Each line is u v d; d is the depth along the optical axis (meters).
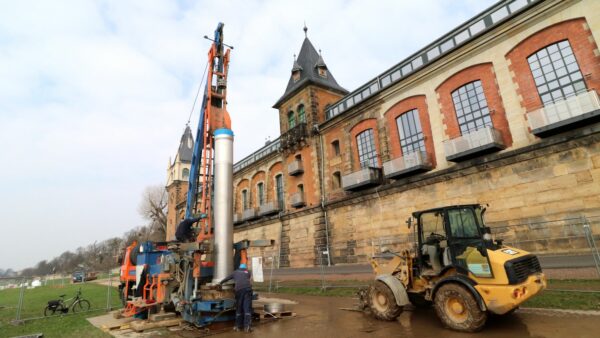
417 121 20.08
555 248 13.34
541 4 14.80
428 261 8.56
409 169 18.75
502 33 16.16
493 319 7.77
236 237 37.50
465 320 7.04
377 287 8.79
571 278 10.72
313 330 8.08
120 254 15.16
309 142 28.31
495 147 15.33
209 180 10.36
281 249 29.50
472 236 7.48
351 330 7.83
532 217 14.21
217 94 11.05
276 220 30.91
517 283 6.66
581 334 6.16
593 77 13.23
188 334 8.25
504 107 15.87
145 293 10.97
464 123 17.58
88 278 45.50
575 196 13.12
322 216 25.53
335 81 32.03
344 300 12.62
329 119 26.06
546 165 14.05
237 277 8.61
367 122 23.41
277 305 10.80
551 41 14.59
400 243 19.50
